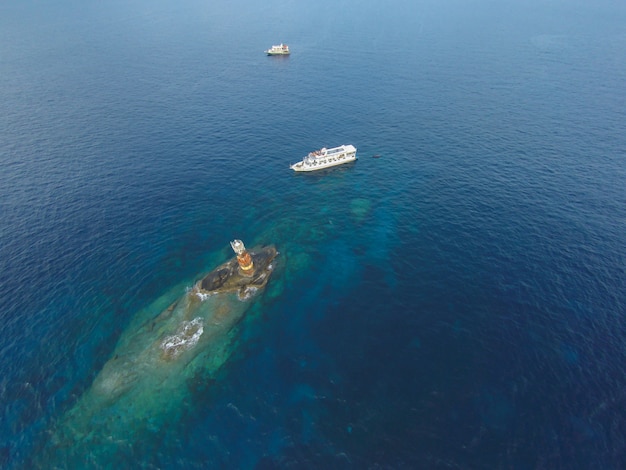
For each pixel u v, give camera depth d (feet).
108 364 179.52
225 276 225.35
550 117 410.72
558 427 152.35
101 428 156.87
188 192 310.04
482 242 249.75
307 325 199.82
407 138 390.21
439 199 294.87
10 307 207.82
